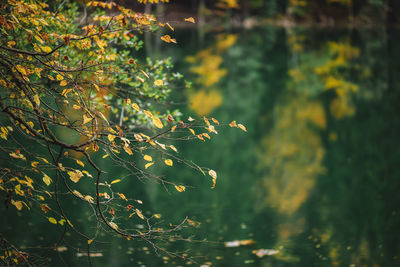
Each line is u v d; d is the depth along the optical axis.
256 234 11.05
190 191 13.44
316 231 11.44
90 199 3.91
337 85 33.75
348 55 45.84
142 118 6.30
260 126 22.53
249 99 28.62
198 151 17.70
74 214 10.51
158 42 28.05
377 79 35.59
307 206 13.19
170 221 11.03
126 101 3.74
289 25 71.50
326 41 54.91
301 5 71.81
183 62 38.56
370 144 20.00
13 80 3.89
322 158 18.02
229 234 10.85
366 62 42.25
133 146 3.71
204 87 30.91
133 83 5.90
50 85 4.83
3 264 4.01
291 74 37.47
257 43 52.56
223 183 14.54
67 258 8.80
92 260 8.81
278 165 16.92
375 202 13.51
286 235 11.14
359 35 60.25
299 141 20.28
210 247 10.09
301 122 23.73
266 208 12.84
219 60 40.97
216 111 24.94
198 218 11.65
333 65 40.97
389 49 49.09
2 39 4.00
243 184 14.65
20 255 3.98
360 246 10.69
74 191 3.88
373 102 28.61
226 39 54.03
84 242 9.52
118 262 8.94
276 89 32.28
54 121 3.62
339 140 20.56
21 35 4.71
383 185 15.05
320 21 72.25
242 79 34.69
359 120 24.34
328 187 14.79
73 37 3.99
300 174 16.08
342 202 13.47
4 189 3.85
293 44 52.72
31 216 10.47
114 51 5.57
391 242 10.83
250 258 9.87
